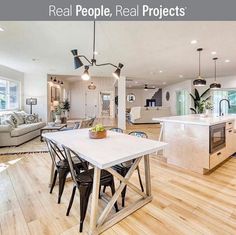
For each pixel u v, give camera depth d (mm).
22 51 4406
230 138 3842
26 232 1731
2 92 6328
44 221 1894
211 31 3182
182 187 2635
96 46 3963
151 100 14828
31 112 7406
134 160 2230
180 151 3463
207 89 8898
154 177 2988
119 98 8211
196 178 2947
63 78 11117
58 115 7848
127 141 2244
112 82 13008
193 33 3262
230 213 2021
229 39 3553
